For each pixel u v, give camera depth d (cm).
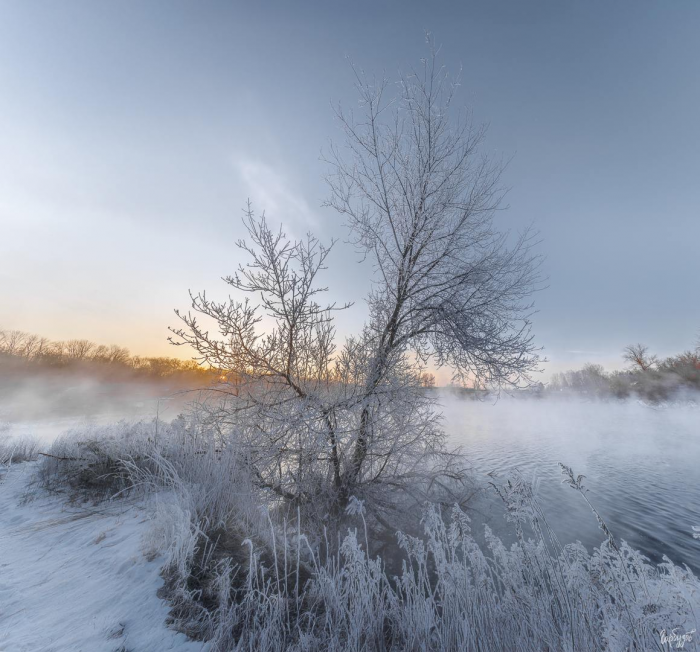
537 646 267
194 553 392
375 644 300
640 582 272
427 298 678
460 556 511
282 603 320
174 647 275
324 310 604
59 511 576
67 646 267
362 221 711
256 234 560
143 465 682
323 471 628
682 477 1170
